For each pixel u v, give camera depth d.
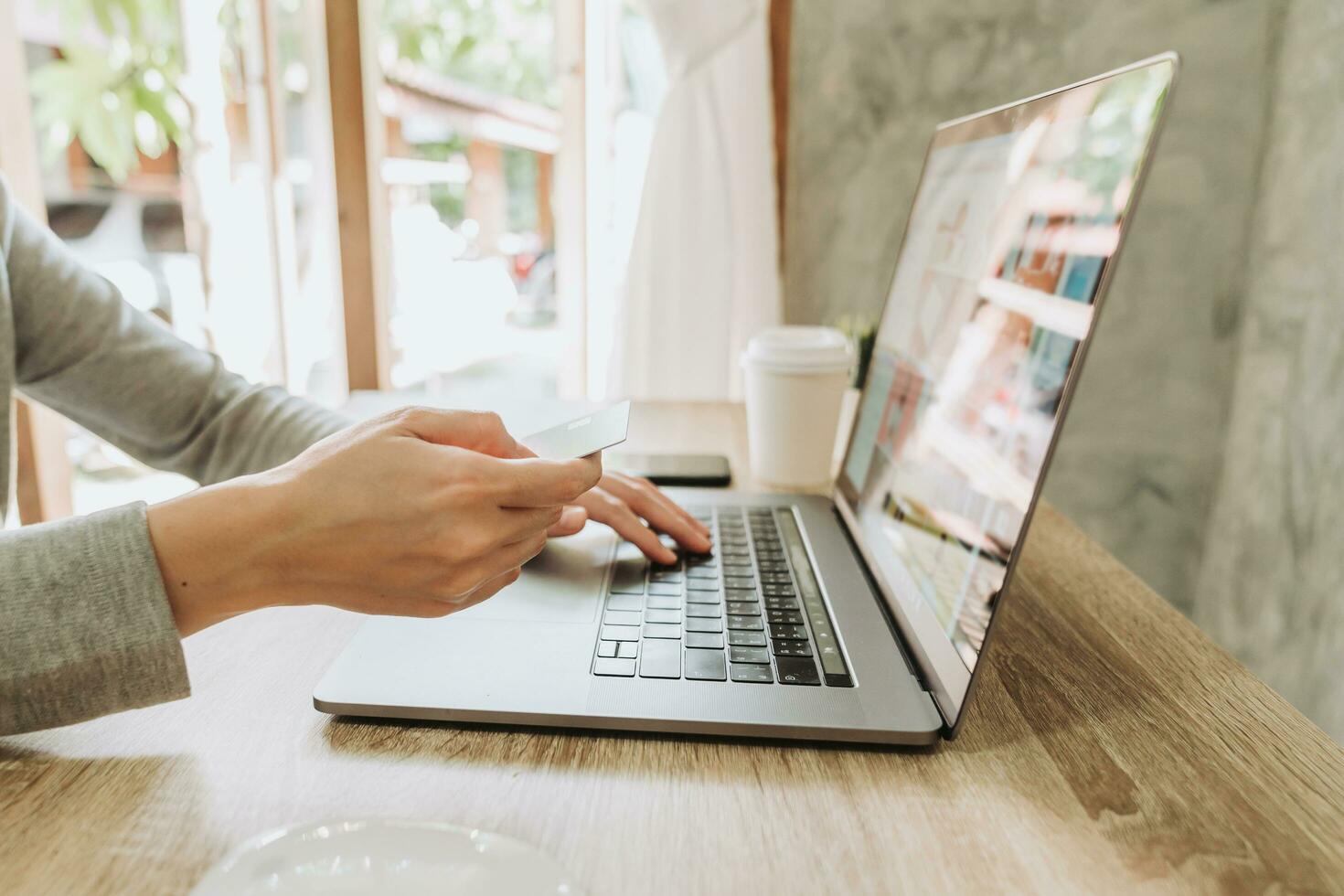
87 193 2.55
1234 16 1.43
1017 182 0.53
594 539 0.64
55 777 0.38
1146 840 0.35
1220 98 1.45
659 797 0.37
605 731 0.42
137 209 2.54
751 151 1.74
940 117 1.71
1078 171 0.44
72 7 2.27
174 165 2.47
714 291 1.82
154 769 0.39
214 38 2.21
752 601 0.54
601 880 0.33
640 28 2.09
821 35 1.73
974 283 0.56
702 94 1.76
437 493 0.39
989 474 0.46
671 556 0.60
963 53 1.66
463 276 3.93
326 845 0.32
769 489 0.83
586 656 0.47
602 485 0.64
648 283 1.83
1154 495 1.61
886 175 1.77
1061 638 0.54
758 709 0.42
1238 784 0.39
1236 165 1.46
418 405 0.46
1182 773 0.40
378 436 0.41
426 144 3.81
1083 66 1.58
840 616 0.52
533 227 4.14
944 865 0.34
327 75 2.00
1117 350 1.57
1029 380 0.44
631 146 2.18
